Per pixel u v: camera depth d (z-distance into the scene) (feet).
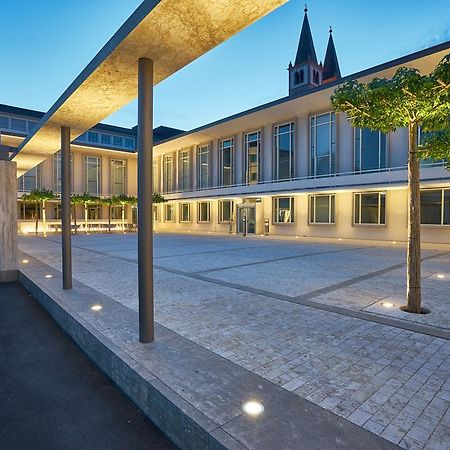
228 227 104.37
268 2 9.56
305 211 82.23
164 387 9.73
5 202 30.14
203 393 9.44
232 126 95.20
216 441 7.43
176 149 125.90
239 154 101.40
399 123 18.42
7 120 124.06
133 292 22.61
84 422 9.84
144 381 10.25
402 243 63.82
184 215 122.93
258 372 11.16
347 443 7.45
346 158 75.82
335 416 8.55
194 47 12.14
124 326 15.21
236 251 50.90
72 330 16.67
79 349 15.38
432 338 14.48
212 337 14.42
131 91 15.92
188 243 66.74
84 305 18.72
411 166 18.56
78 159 127.13
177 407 8.73
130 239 81.76
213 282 26.58
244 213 97.66
